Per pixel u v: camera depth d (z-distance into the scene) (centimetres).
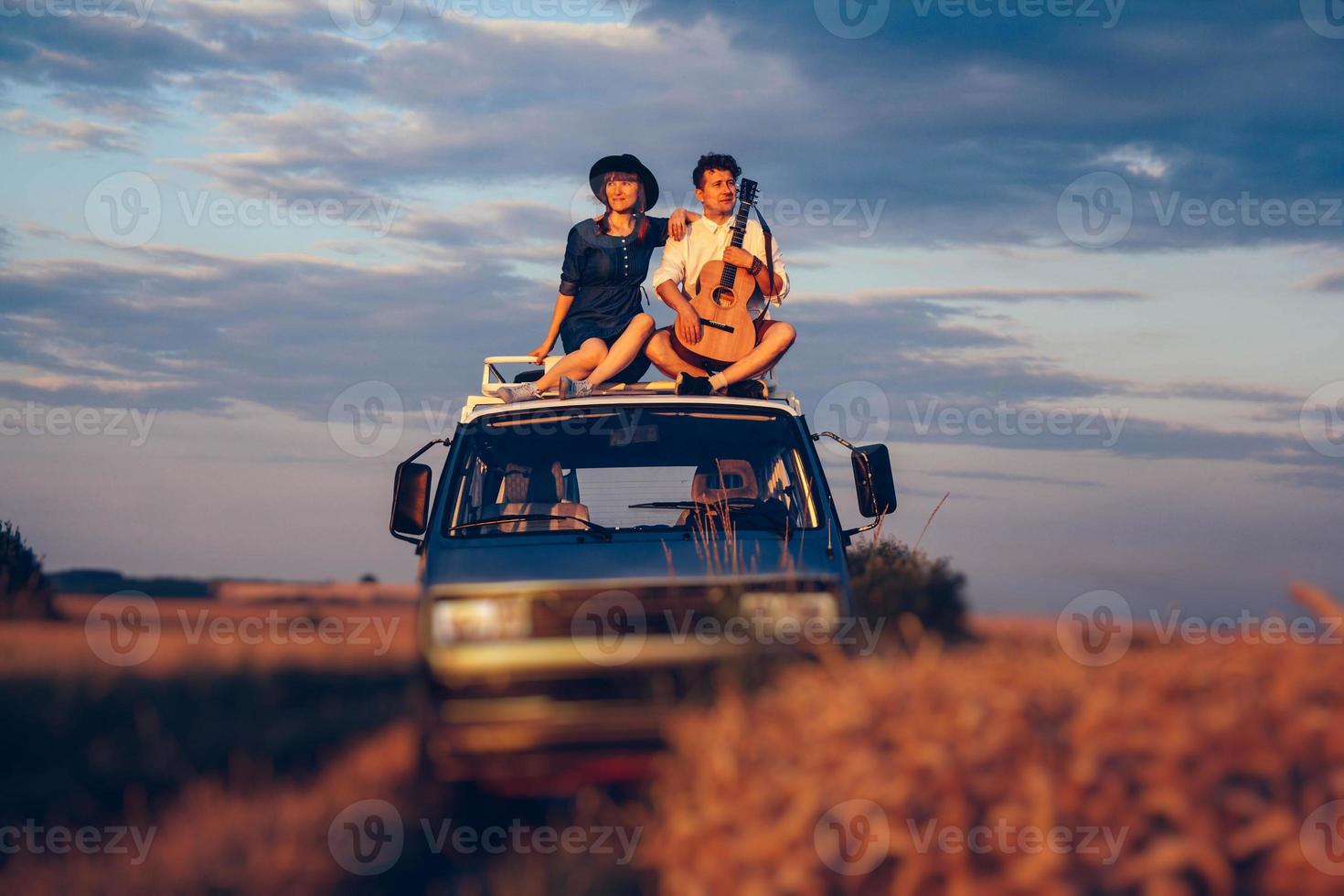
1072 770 253
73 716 478
